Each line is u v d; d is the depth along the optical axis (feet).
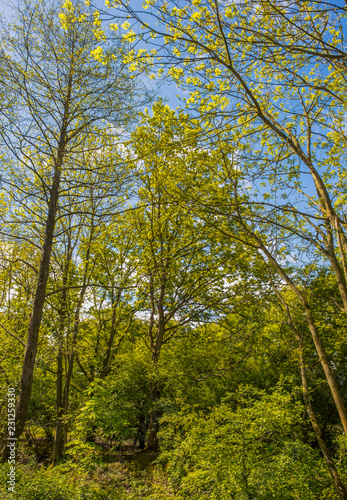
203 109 19.92
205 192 25.57
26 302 41.27
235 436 24.03
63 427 46.34
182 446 28.07
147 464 40.98
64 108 31.99
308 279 30.53
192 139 19.30
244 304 38.40
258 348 40.34
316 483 21.97
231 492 21.97
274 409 24.75
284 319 40.40
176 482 30.01
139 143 42.29
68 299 42.86
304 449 23.32
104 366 52.37
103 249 51.39
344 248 19.03
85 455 34.71
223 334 49.34
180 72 18.20
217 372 43.34
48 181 31.76
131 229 53.16
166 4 15.21
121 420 38.73
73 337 42.16
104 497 28.78
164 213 46.52
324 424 38.37
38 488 22.56
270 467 22.00
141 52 18.22
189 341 51.34
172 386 45.68
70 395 51.96
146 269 45.85
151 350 50.88
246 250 34.94
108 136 32.53
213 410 28.40
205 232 45.55
